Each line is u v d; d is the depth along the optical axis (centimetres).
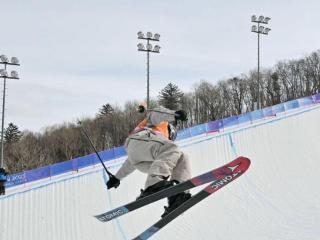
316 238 1373
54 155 5016
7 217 1895
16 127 6425
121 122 5891
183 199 418
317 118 3089
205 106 7212
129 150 446
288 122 3014
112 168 2378
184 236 1600
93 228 1792
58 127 6203
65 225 1838
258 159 2502
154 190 405
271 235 1475
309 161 2444
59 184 2192
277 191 1975
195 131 2952
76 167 2531
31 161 4462
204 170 2483
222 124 3100
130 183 2127
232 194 1944
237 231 1576
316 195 1873
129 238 1677
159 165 412
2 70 2908
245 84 7400
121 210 412
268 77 7438
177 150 426
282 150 2636
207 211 1791
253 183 2089
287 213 1688
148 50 3447
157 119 452
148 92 3403
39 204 2009
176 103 6938
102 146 5281
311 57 7394
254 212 1745
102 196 2069
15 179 2377
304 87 7288
